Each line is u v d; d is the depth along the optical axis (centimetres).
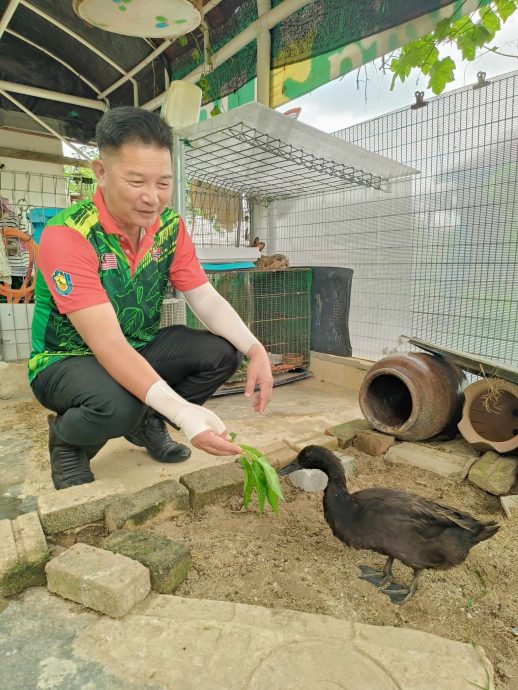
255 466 205
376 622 176
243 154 443
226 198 557
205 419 179
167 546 197
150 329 269
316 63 439
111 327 200
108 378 229
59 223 215
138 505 229
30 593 184
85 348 247
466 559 212
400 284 457
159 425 299
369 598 189
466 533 188
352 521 198
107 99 741
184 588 191
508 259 370
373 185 461
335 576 201
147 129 184
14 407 415
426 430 319
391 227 459
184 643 156
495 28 305
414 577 191
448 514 193
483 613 182
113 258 226
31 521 214
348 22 404
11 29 629
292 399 457
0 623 168
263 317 522
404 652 150
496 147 369
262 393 245
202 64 553
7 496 262
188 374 275
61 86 728
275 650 152
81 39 589
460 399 334
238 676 143
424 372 322
